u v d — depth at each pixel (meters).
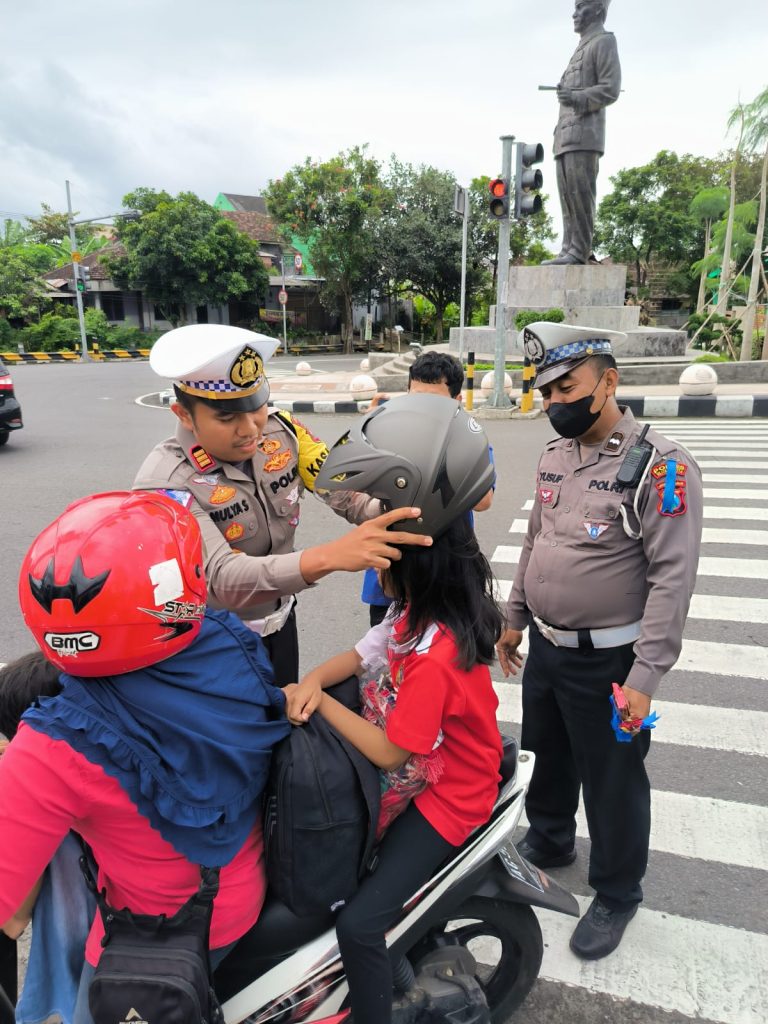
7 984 1.30
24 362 28.52
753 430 10.12
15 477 8.29
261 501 1.99
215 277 31.98
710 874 2.46
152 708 1.14
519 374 14.95
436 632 1.36
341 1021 1.49
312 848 1.28
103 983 1.12
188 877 1.22
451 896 1.54
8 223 42.31
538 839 2.44
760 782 2.91
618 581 1.92
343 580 5.12
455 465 1.29
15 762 1.08
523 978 1.85
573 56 15.62
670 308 45.56
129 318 36.56
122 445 10.34
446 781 1.45
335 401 13.65
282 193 31.09
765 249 25.30
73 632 1.08
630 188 39.19
